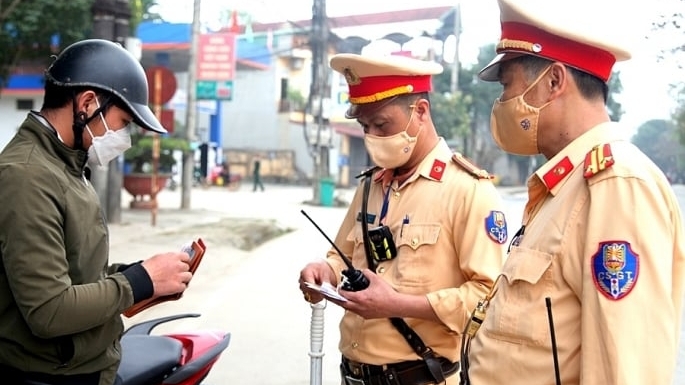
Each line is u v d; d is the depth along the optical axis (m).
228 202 19.41
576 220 1.47
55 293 1.75
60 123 1.96
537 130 1.61
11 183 1.77
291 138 35.44
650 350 1.31
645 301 1.33
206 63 18.16
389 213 2.38
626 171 1.40
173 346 2.45
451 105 29.39
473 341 1.68
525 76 1.59
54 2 9.37
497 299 1.61
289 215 15.34
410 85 2.24
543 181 1.59
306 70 35.78
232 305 6.24
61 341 1.90
